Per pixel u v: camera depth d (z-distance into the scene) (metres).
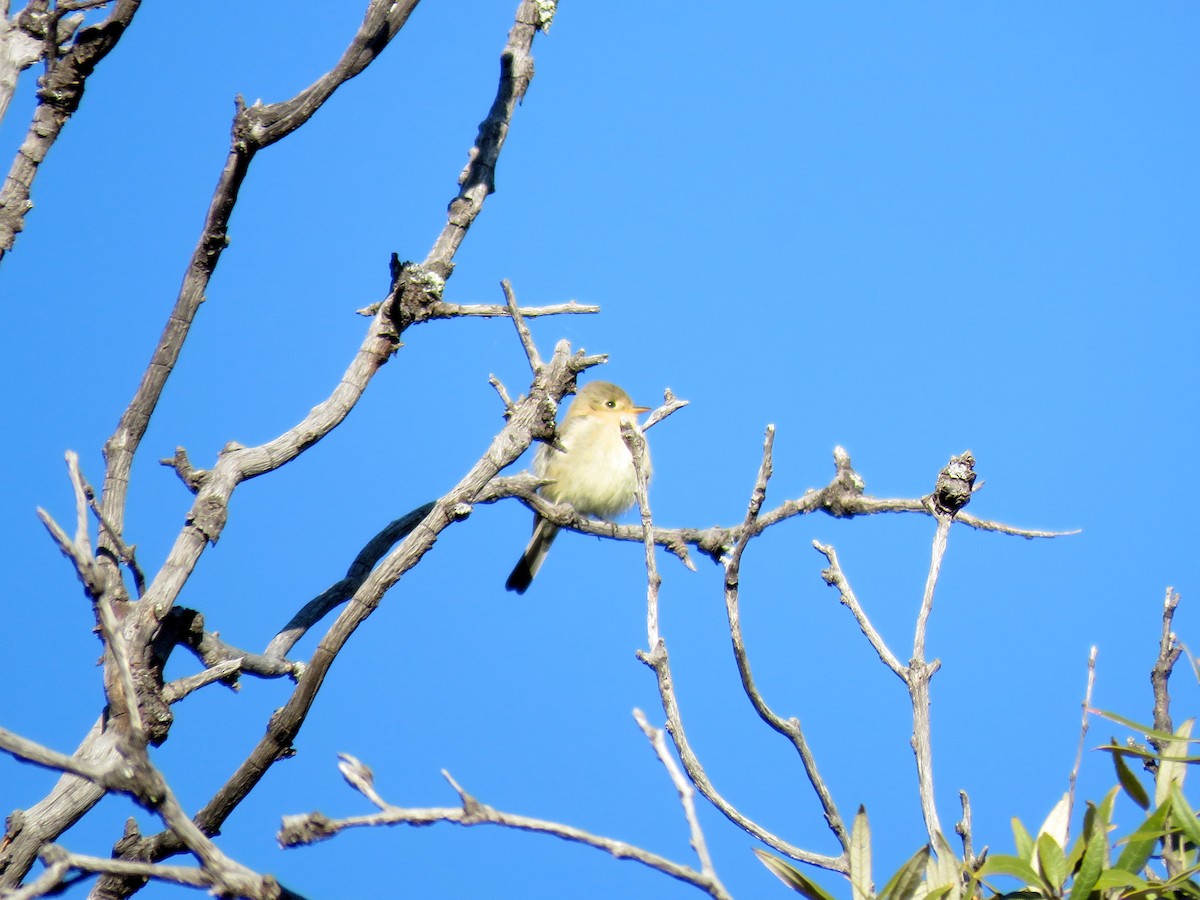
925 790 7.65
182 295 10.61
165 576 10.01
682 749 8.25
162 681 9.94
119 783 6.33
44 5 10.72
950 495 8.55
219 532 10.23
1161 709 8.38
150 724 9.66
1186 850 7.40
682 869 6.17
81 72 10.59
